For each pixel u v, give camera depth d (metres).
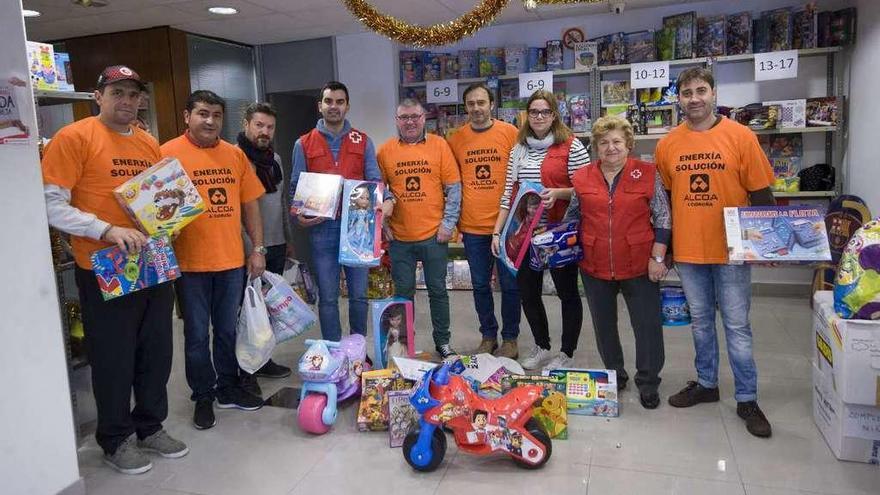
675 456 2.47
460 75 5.54
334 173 3.26
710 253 2.62
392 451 2.64
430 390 2.40
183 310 2.88
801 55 4.78
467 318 4.71
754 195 2.57
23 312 2.09
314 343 2.91
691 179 2.60
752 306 4.71
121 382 2.48
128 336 2.46
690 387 2.97
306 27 5.25
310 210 3.10
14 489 2.06
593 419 2.83
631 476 2.33
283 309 3.04
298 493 2.33
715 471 2.34
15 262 2.06
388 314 3.32
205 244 2.80
